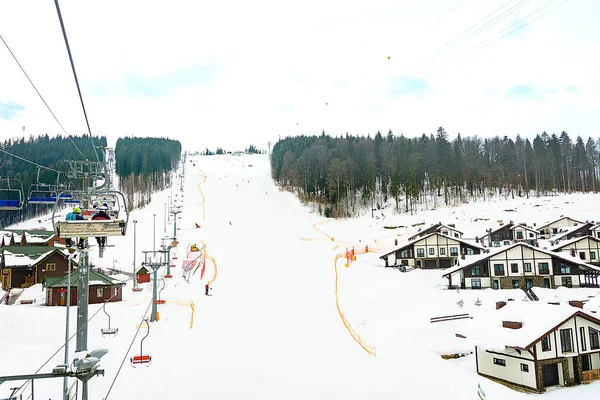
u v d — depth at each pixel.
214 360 27.28
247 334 33.22
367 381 25.30
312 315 38.97
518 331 29.47
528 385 28.16
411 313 42.59
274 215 109.62
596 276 52.88
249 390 23.08
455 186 128.38
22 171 105.50
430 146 140.38
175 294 46.88
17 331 30.77
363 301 45.28
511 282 54.19
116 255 71.62
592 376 29.33
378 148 151.38
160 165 161.25
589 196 114.75
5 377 10.17
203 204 120.62
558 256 53.84
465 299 47.78
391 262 69.44
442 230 76.50
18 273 54.06
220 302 42.88
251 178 174.38
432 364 28.86
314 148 146.62
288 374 25.70
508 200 115.19
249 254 67.81
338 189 115.44
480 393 22.44
